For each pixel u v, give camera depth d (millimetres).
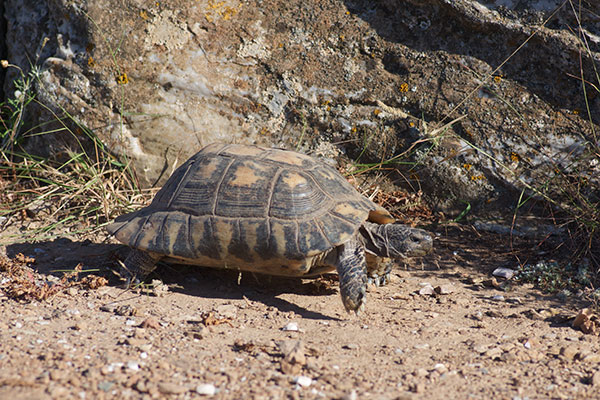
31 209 11961
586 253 10555
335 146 12477
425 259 10922
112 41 12203
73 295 8664
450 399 5879
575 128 11414
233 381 6039
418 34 12062
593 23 11258
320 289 9547
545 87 11570
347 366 6613
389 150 12289
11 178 12828
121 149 12383
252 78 12359
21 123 12883
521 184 11594
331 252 8688
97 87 12289
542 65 11539
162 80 12281
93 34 12203
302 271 8617
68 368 6094
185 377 6094
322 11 12320
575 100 11422
